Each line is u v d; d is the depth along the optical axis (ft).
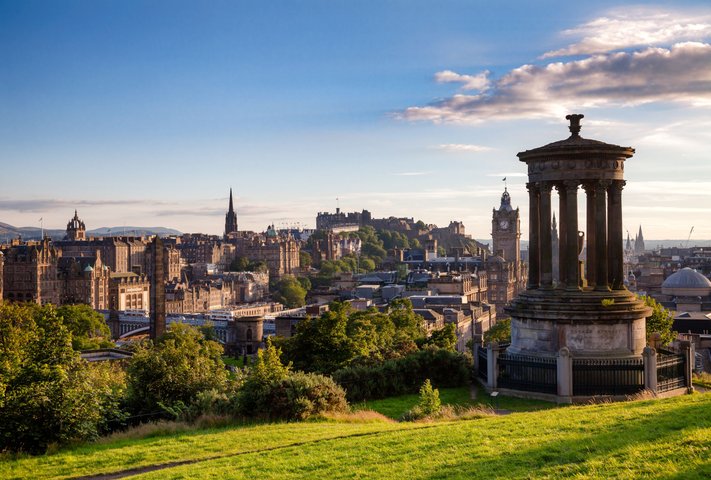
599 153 167.32
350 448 107.86
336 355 280.10
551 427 107.76
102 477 108.17
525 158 175.63
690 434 89.45
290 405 148.46
